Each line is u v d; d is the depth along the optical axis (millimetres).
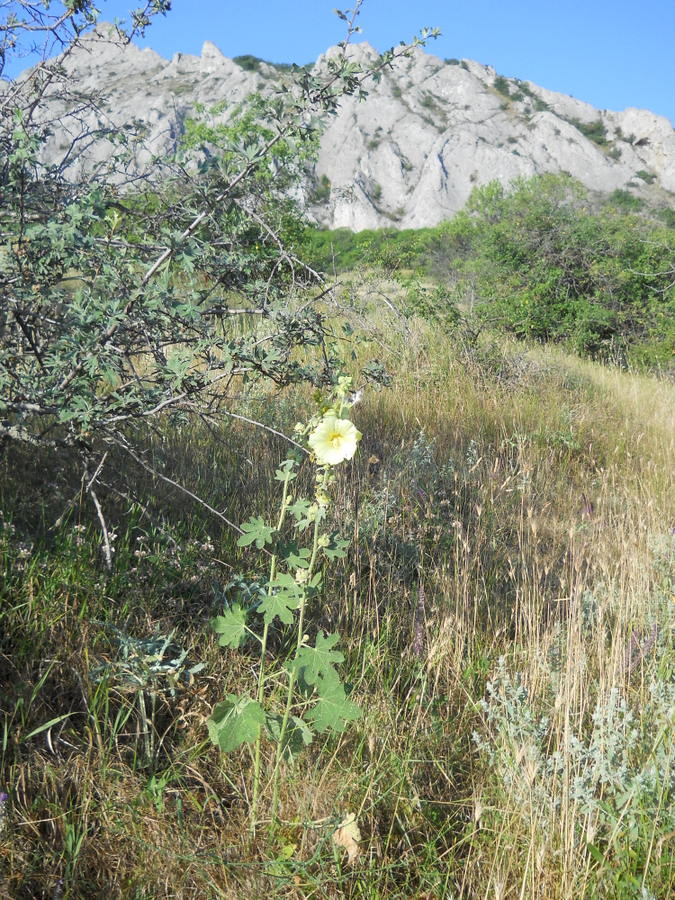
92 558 2855
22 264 2701
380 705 2494
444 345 8586
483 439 6379
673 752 2148
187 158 2773
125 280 2594
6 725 1958
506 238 16219
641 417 8602
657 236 15180
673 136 84125
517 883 1865
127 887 1756
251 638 2711
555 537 4453
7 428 2666
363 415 6090
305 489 4098
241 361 2715
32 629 2361
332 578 3262
